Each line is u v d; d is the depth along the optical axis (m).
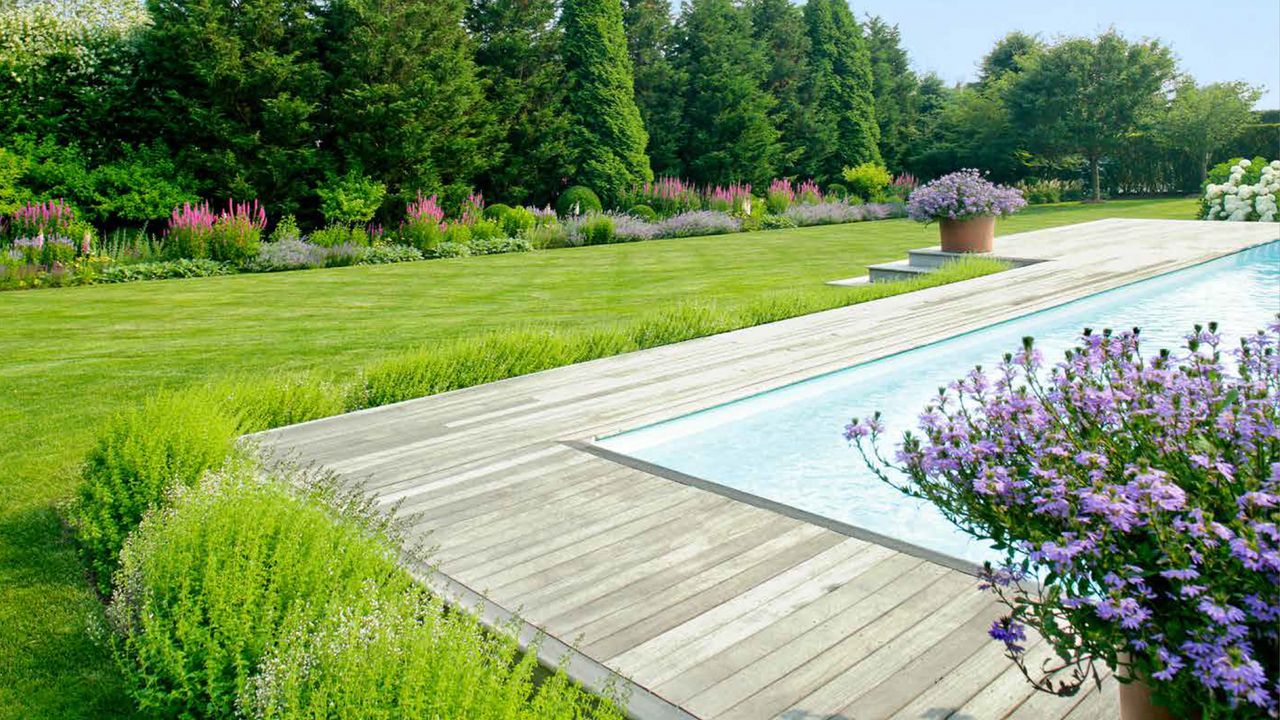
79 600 3.26
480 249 17.22
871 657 2.43
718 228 21.20
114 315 9.55
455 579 3.02
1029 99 29.88
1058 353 6.72
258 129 17.92
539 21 22.44
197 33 16.27
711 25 26.41
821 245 17.31
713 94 25.98
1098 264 10.59
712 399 5.40
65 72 16.30
